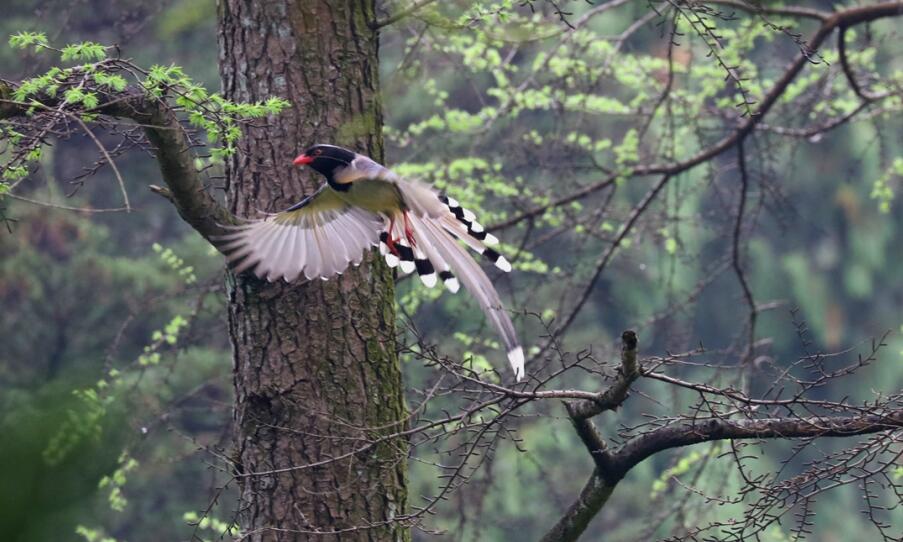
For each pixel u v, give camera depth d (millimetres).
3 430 3232
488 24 11492
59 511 3215
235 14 9109
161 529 18422
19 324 19219
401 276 13453
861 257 29453
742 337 15211
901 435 7887
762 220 29344
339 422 8008
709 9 9539
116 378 12094
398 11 9352
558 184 14703
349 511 8547
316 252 7863
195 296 14148
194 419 17938
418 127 14250
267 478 8617
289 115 8906
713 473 13375
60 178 19500
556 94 14180
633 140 14375
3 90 7574
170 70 7727
